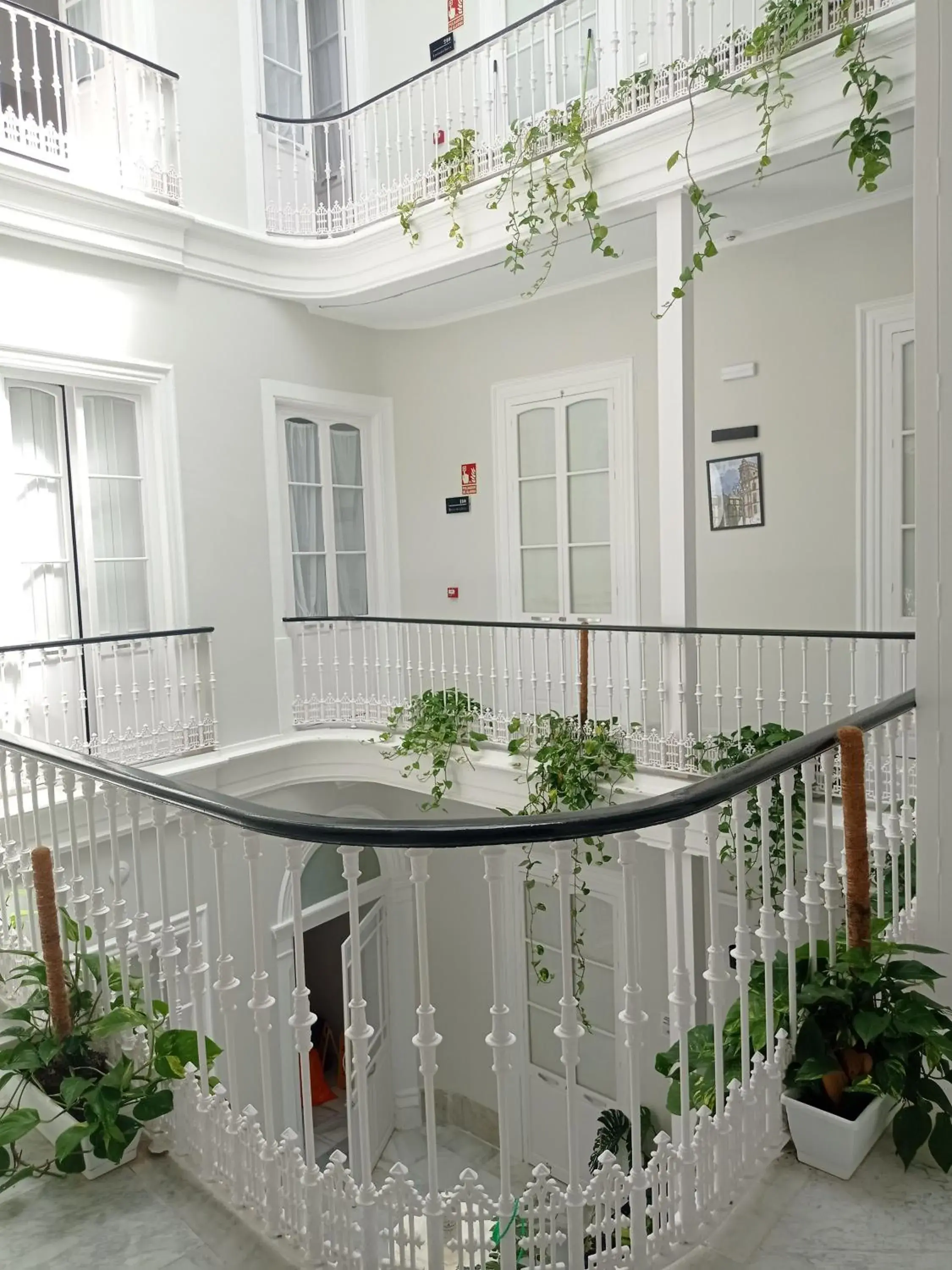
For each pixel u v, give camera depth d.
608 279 6.46
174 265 5.99
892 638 4.25
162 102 5.95
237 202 6.43
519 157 5.45
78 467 5.71
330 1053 8.46
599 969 6.95
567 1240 1.85
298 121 6.60
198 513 6.27
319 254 6.66
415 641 7.79
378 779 6.68
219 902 2.10
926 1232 1.96
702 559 6.15
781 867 4.45
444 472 7.55
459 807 7.62
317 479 7.30
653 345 6.29
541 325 6.87
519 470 7.13
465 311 7.21
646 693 5.20
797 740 2.30
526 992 7.43
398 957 7.96
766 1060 2.19
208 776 6.27
